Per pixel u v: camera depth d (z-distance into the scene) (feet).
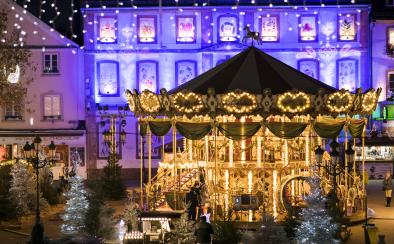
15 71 160.76
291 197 103.50
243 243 77.25
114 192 142.20
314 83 109.40
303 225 77.71
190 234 84.33
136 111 107.55
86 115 192.75
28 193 118.32
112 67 193.67
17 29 189.78
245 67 109.19
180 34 193.57
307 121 111.24
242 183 108.27
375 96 106.01
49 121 193.16
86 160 192.24
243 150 108.37
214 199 102.58
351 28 193.06
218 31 193.06
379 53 193.36
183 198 106.01
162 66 193.57
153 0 192.85
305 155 110.32
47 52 193.47
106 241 87.51
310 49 192.44
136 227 89.51
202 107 101.45
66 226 87.92
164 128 109.91
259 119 111.86
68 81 193.67
